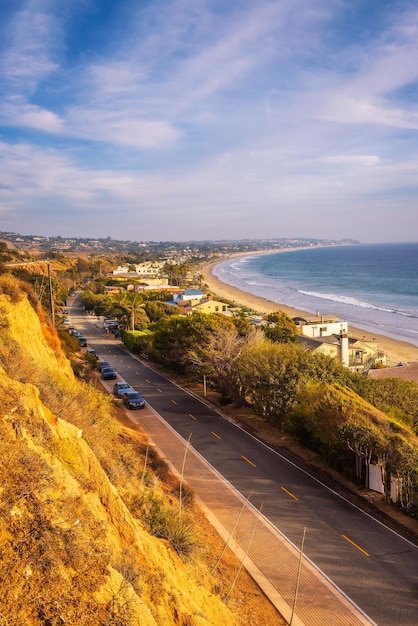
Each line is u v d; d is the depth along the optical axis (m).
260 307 128.75
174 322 49.06
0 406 10.30
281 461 25.95
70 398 18.59
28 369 16.17
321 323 74.69
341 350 53.59
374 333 91.69
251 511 20.22
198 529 18.02
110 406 30.75
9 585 7.07
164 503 17.25
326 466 25.08
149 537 12.52
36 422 10.73
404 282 189.50
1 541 7.59
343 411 24.94
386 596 14.68
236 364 35.88
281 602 14.27
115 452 19.67
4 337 17.56
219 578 14.73
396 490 20.78
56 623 6.90
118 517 10.67
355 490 22.50
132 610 7.72
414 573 15.92
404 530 18.83
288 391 30.47
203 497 21.44
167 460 25.53
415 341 84.12
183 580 11.47
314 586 15.12
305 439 27.83
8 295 24.88
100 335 75.62
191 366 43.28
